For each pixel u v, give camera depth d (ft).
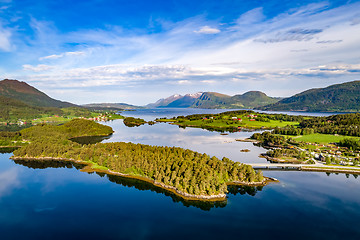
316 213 353.92
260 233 306.55
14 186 457.27
